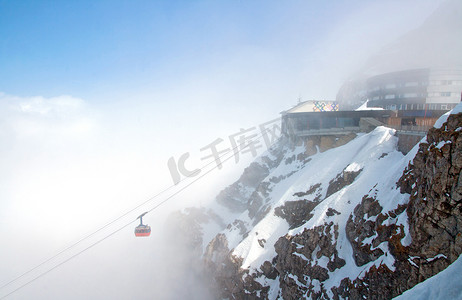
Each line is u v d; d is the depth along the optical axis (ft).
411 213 77.77
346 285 91.91
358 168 139.85
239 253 158.10
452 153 65.72
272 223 161.48
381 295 76.74
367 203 105.09
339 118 203.51
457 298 19.63
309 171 179.83
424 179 75.46
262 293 135.44
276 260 138.62
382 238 86.12
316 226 122.72
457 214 62.44
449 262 62.80
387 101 260.83
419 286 24.79
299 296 112.78
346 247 105.29
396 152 135.44
